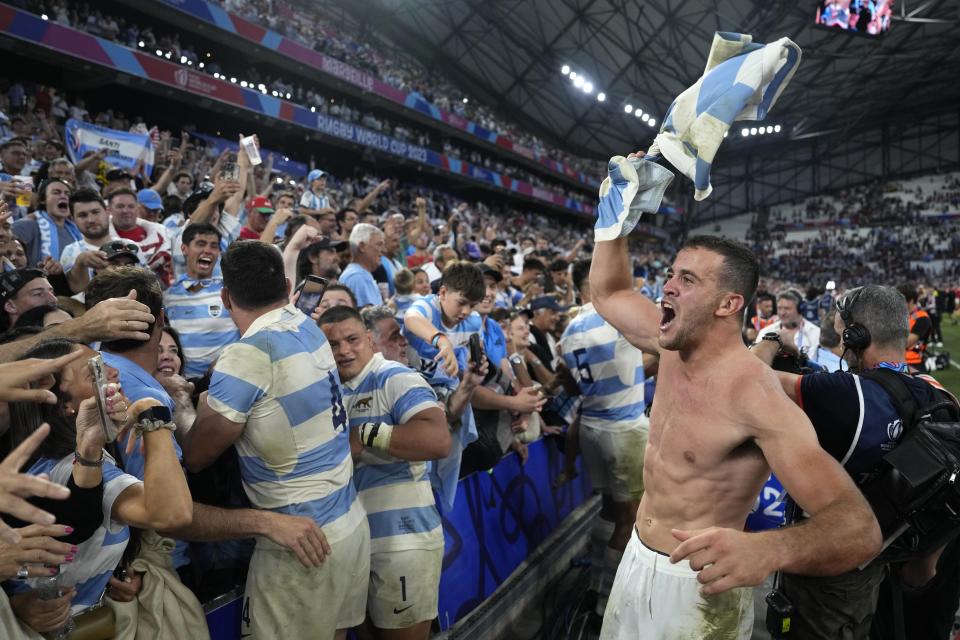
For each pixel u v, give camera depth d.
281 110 19.58
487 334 3.87
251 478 2.00
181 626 1.83
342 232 6.82
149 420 1.59
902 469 1.97
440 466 3.00
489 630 3.30
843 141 44.78
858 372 2.41
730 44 1.85
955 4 27.66
